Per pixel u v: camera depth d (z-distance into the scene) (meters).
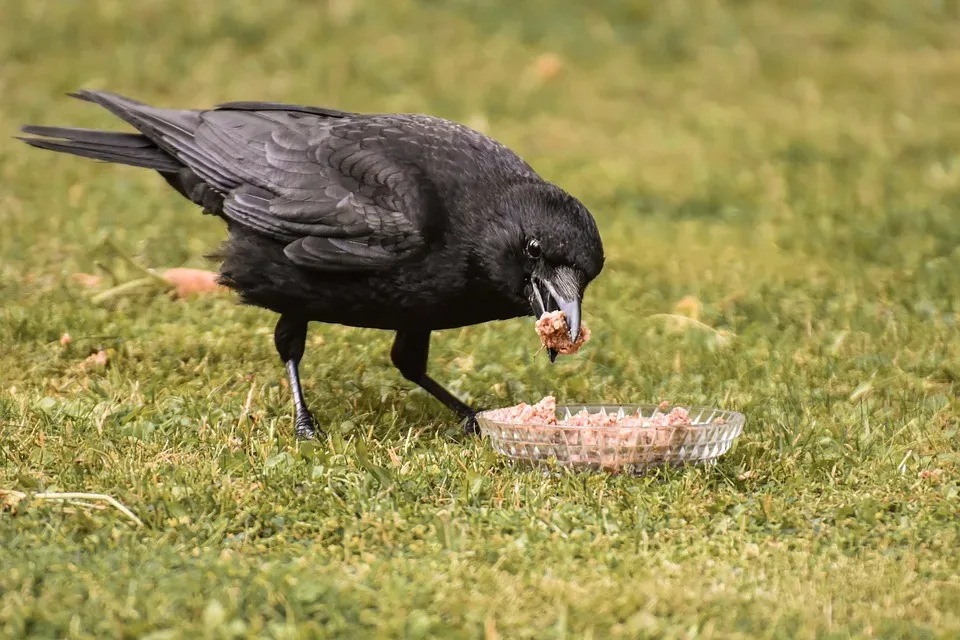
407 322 10.16
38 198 17.11
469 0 28.50
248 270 10.48
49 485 8.55
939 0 30.11
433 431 10.34
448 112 23.72
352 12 27.36
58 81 23.33
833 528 8.15
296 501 8.34
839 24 29.19
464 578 7.16
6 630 6.47
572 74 26.12
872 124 23.67
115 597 6.85
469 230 9.52
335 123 10.70
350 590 6.92
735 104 25.05
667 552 7.66
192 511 8.15
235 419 10.02
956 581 7.29
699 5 29.30
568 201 9.32
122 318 12.52
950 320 13.15
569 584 7.07
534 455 9.07
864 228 17.02
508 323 13.03
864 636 6.51
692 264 15.56
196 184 10.98
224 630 6.43
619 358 12.02
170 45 25.30
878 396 11.02
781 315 13.33
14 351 11.55
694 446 9.05
